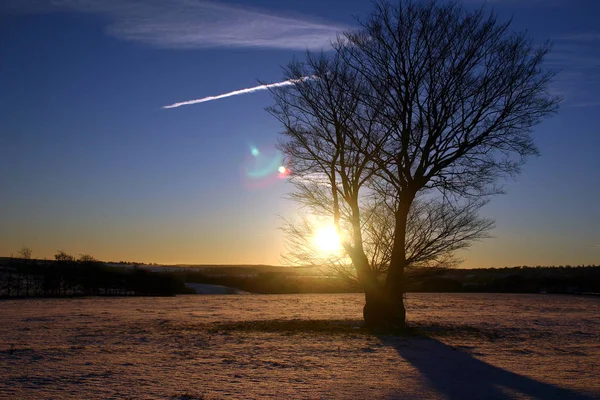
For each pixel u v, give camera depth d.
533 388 12.24
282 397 11.16
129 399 10.91
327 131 24.12
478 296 60.03
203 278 86.06
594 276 81.50
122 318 31.17
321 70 24.00
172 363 15.57
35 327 25.73
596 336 23.45
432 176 23.22
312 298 56.03
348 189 24.27
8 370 14.27
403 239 23.72
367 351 18.14
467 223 23.97
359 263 24.41
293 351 18.08
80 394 11.39
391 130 23.19
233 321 29.41
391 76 23.06
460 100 22.84
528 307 43.09
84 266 65.12
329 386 12.38
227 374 13.86
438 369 14.84
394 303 24.39
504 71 23.00
